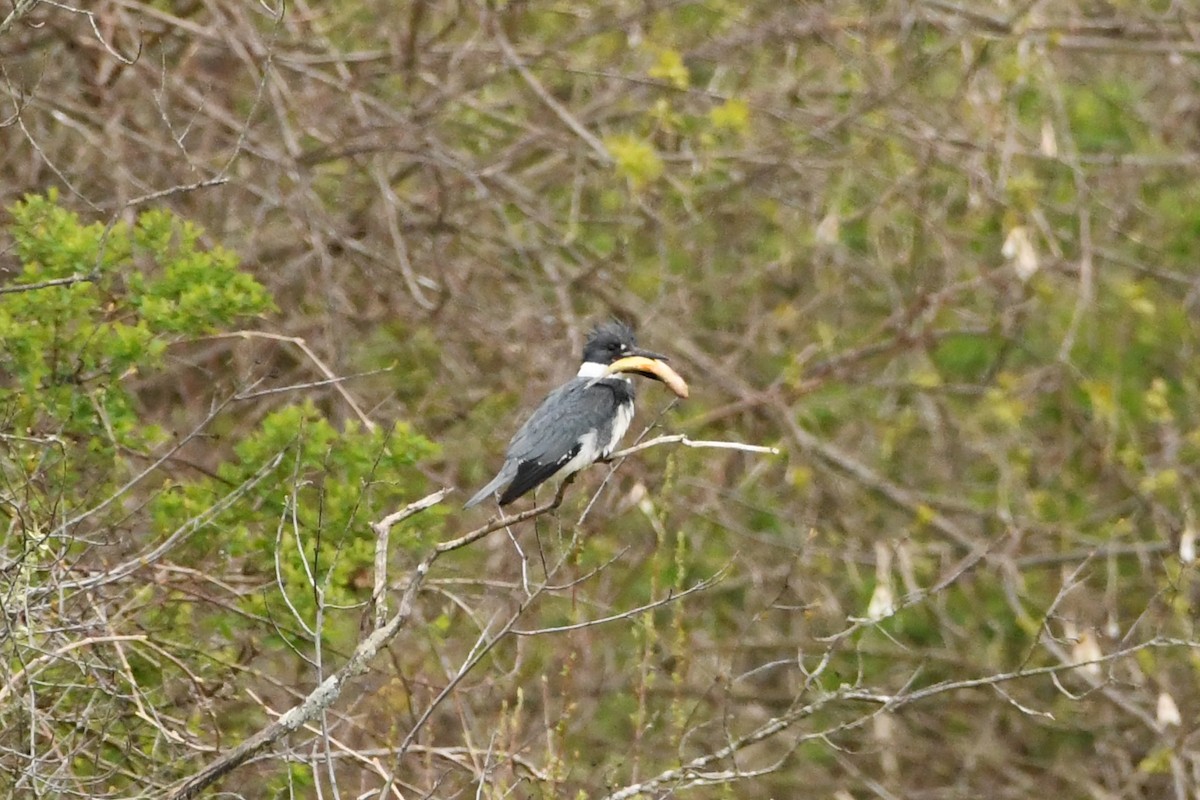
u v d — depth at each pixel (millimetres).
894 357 15164
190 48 14836
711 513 14516
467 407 14125
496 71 14477
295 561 10164
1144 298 14508
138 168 14148
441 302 13711
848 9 15156
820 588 14828
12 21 9938
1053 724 15078
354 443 10414
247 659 10500
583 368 11680
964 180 15078
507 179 14234
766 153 14781
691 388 15133
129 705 9531
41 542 8312
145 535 11117
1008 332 15172
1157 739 14344
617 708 13469
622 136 12977
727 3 14844
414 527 10688
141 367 11352
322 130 14719
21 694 8984
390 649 9703
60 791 8156
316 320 13906
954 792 14859
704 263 15211
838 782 14617
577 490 13695
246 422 13289
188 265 10469
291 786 8234
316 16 14008
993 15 14695
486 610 12484
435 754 10672
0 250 10820
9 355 10016
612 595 13805
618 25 14422
